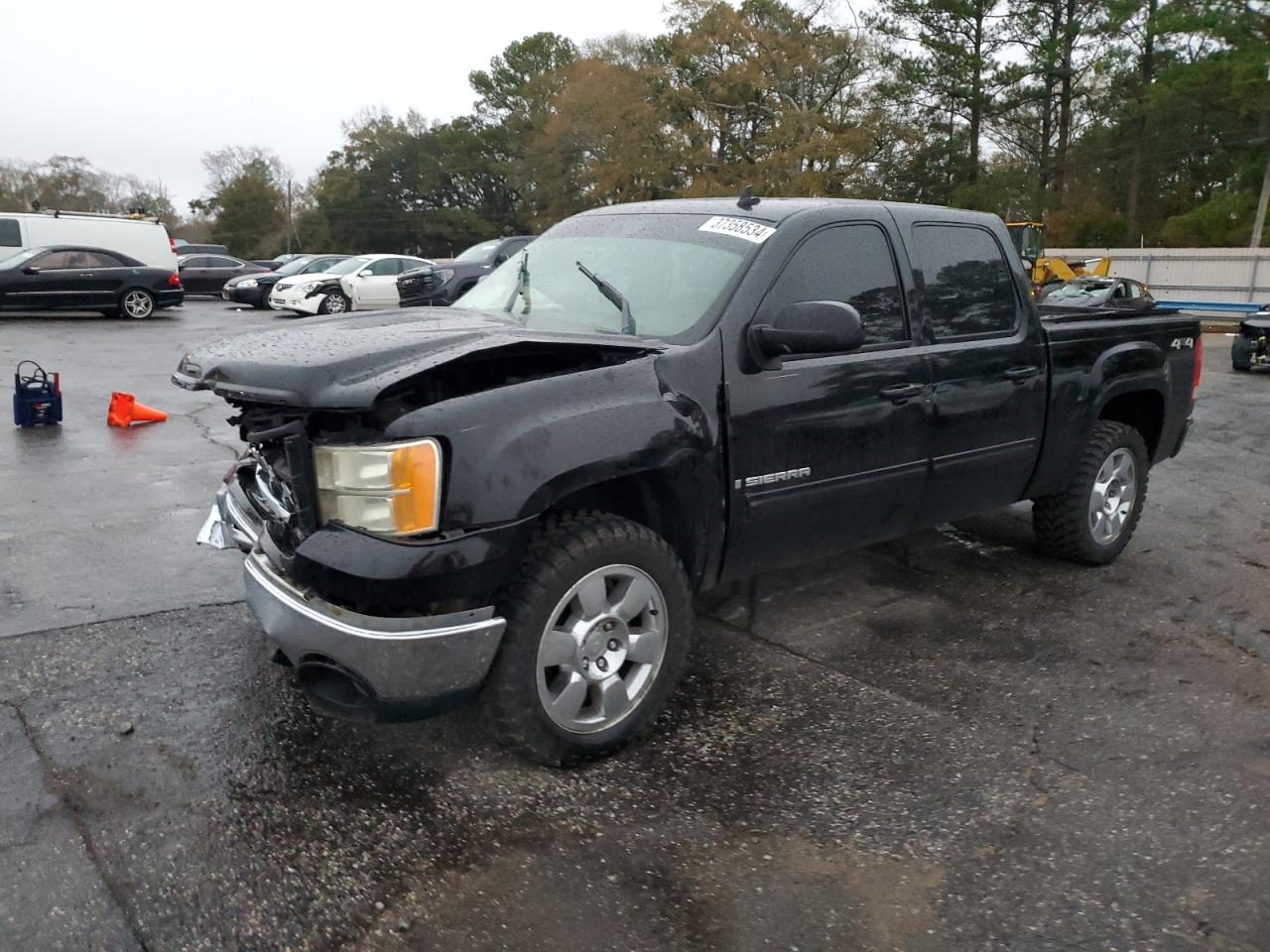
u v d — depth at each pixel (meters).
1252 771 3.52
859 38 50.16
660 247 4.16
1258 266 36.53
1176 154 49.22
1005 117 53.50
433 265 24.80
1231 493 7.81
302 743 3.48
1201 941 2.66
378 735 3.55
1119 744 3.69
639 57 61.75
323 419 3.20
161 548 5.51
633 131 53.66
